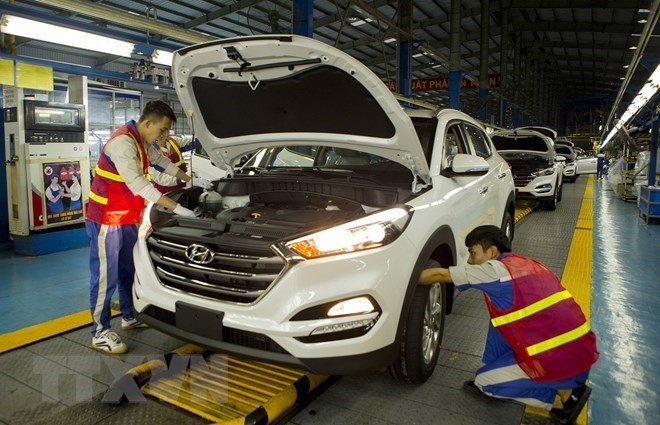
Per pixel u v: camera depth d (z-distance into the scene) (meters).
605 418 2.27
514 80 23.27
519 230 6.91
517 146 9.70
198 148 6.62
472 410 2.29
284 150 4.01
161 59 6.10
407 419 2.21
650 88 9.77
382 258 2.10
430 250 2.41
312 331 1.96
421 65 22.97
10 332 3.15
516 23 21.38
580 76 33.94
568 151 15.62
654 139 8.27
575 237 6.38
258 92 2.60
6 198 6.01
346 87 2.33
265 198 2.87
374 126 2.51
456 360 2.83
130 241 3.03
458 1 14.18
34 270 4.79
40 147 5.44
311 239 2.05
